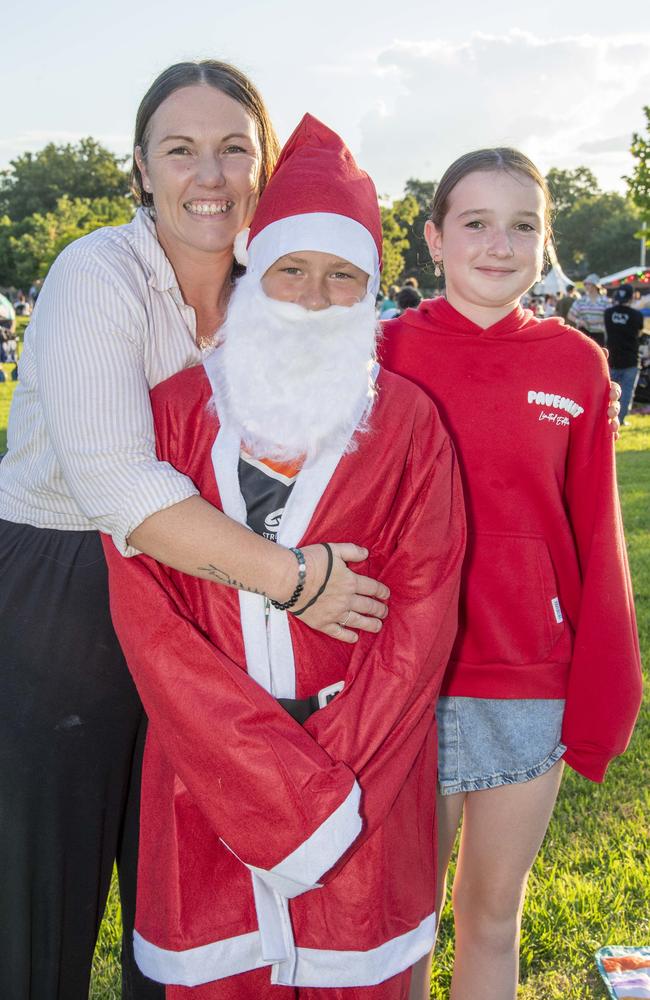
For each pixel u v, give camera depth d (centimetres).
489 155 221
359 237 181
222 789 172
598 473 225
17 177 9800
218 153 195
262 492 183
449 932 282
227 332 185
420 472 191
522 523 222
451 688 226
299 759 169
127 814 220
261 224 184
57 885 205
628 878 299
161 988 216
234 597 182
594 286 1473
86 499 174
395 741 182
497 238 217
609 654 220
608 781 360
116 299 180
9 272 6794
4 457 219
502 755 224
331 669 187
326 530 183
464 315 228
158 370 194
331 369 178
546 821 228
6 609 202
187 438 186
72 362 176
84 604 202
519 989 261
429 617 186
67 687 201
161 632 174
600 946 274
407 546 189
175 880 181
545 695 224
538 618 222
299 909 184
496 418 221
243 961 182
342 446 183
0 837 200
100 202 7612
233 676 172
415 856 195
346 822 170
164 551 171
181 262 201
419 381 227
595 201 10306
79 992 218
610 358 1270
